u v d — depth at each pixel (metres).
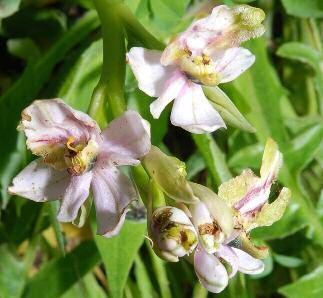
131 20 0.12
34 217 0.16
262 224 0.12
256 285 0.17
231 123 0.12
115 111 0.11
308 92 0.17
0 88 0.17
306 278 0.16
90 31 0.16
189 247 0.10
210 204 0.10
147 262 0.16
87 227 0.17
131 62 0.11
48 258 0.17
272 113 0.16
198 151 0.16
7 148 0.15
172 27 0.15
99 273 0.17
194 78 0.11
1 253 0.16
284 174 0.16
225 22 0.11
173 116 0.11
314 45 0.17
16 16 0.16
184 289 0.16
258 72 0.16
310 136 0.16
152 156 0.10
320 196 0.17
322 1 0.16
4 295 0.16
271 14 0.17
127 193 0.11
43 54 0.16
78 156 0.10
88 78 0.15
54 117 0.10
